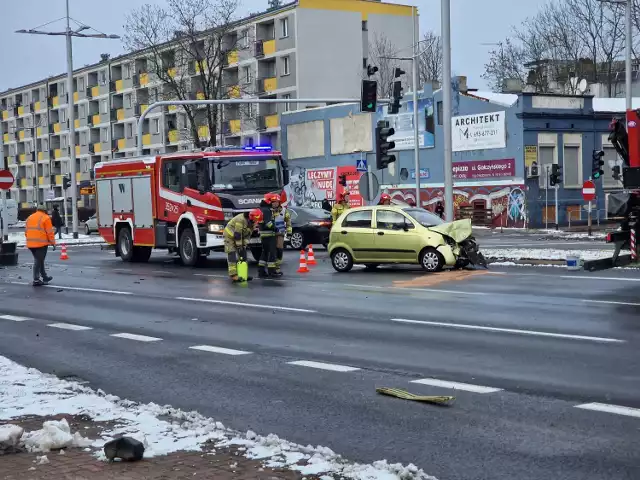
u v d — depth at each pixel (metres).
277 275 21.84
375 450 6.43
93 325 14.00
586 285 17.41
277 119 70.00
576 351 10.20
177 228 26.83
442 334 11.83
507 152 47.88
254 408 7.93
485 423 7.10
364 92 29.20
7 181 33.00
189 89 74.56
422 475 5.63
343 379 9.09
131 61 80.44
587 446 6.32
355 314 14.15
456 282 18.70
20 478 5.58
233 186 25.70
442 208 47.75
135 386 9.16
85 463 5.93
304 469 5.71
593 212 49.69
